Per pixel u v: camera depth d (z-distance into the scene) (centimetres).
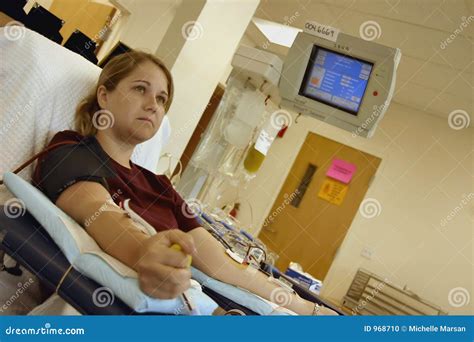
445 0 300
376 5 344
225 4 270
